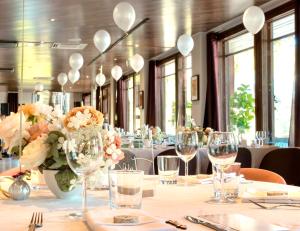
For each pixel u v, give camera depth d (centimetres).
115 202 126
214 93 943
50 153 147
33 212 126
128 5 589
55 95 1212
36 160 145
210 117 948
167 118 1318
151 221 101
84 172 132
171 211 128
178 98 1203
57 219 116
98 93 2106
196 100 1007
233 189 151
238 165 154
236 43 907
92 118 148
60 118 151
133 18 593
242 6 773
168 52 1244
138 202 125
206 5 766
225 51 954
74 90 2395
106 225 97
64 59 1334
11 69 1541
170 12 809
